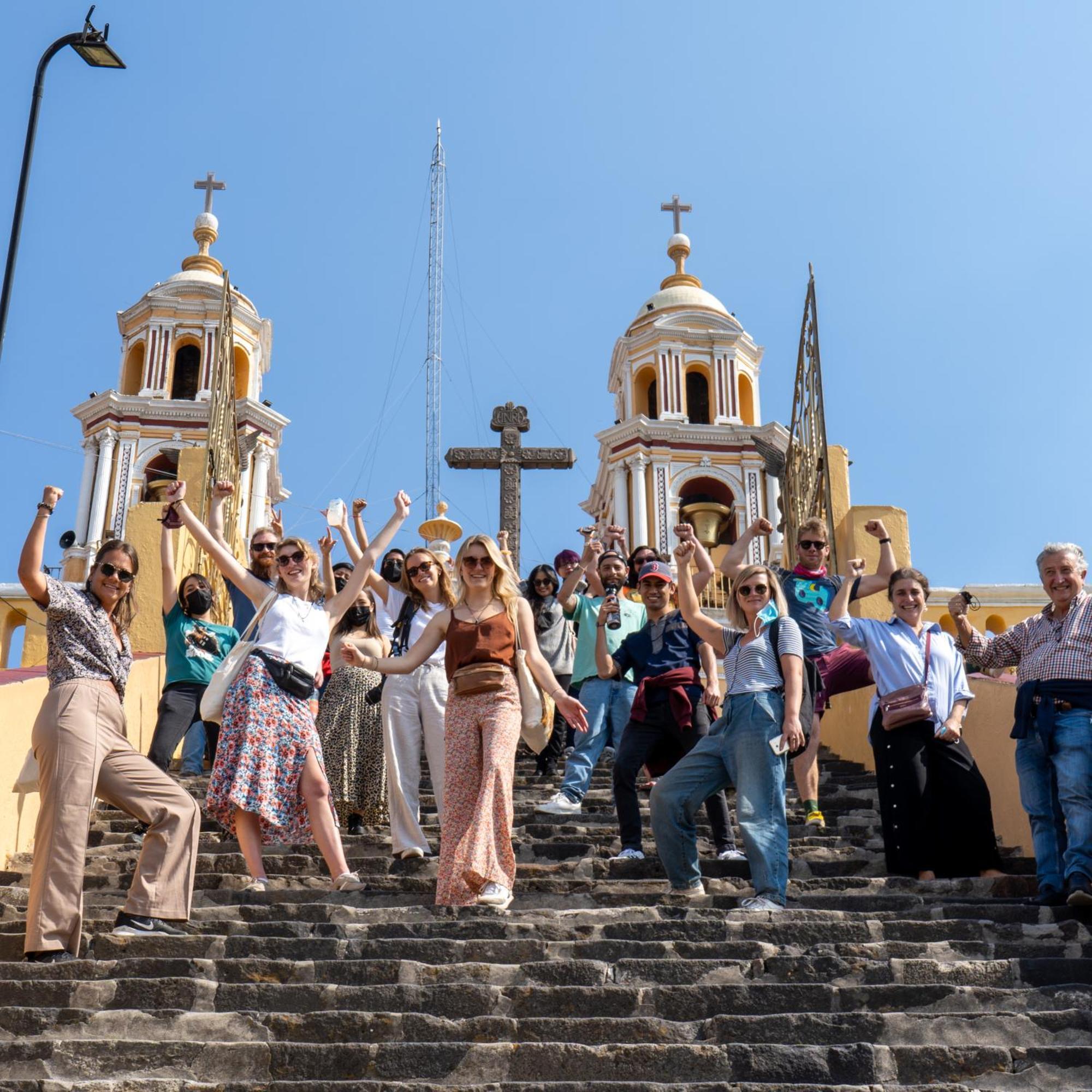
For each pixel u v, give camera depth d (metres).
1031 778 7.97
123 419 27.72
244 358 29.81
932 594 17.67
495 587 8.08
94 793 7.17
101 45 10.72
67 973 6.52
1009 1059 5.76
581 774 9.92
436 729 8.71
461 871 7.37
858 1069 5.74
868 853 8.88
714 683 9.61
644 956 6.79
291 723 7.84
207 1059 5.82
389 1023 6.04
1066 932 7.16
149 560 13.73
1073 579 8.31
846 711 13.30
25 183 10.38
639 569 11.88
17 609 17.02
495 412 19.06
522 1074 5.79
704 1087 5.54
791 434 16.12
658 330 28.78
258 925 7.07
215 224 31.50
